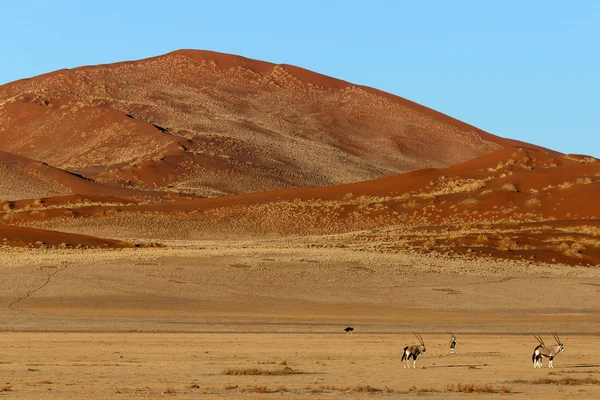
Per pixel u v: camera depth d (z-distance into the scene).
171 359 77.25
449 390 55.53
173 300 134.50
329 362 76.12
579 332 112.06
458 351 87.75
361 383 59.88
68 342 91.06
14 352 81.81
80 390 54.75
